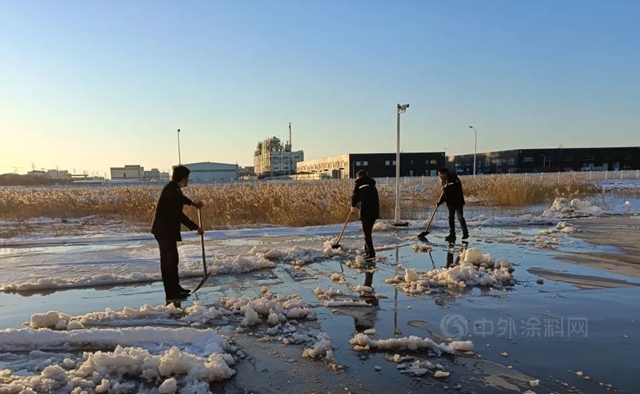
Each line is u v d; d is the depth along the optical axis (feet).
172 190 18.72
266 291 18.92
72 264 24.58
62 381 10.75
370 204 25.80
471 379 10.69
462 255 25.80
